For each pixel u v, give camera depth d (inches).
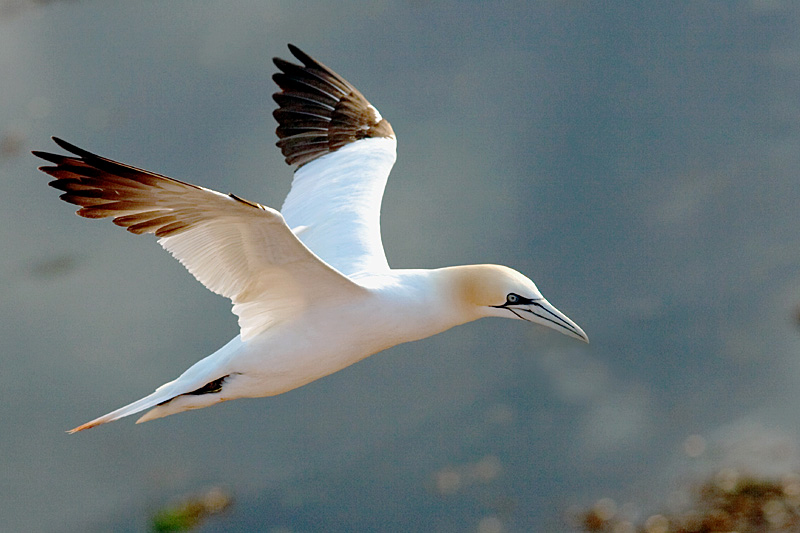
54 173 317.1
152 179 309.9
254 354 370.6
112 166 310.5
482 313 398.6
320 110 477.7
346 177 450.6
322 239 418.9
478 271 394.6
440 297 388.5
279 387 381.4
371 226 422.6
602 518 571.2
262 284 358.3
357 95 484.4
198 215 326.6
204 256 346.6
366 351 383.9
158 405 380.5
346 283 359.3
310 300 364.8
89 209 326.0
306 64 480.4
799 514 553.6
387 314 374.6
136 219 329.4
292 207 452.4
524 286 394.3
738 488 572.4
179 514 597.3
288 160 472.1
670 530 561.3
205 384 376.2
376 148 467.2
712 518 557.3
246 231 332.8
